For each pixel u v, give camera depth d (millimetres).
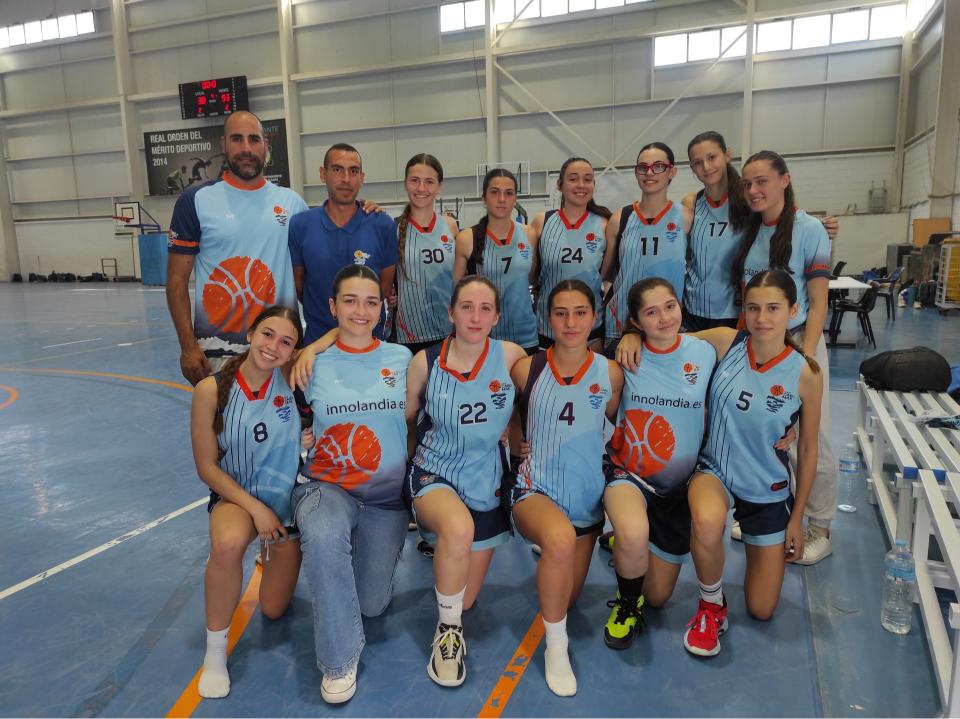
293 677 2127
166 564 2857
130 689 2062
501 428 2320
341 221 2943
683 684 2049
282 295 2920
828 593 2555
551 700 1985
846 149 14516
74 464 4137
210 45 18047
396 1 16281
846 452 4008
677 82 14992
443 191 16938
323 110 17438
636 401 2385
